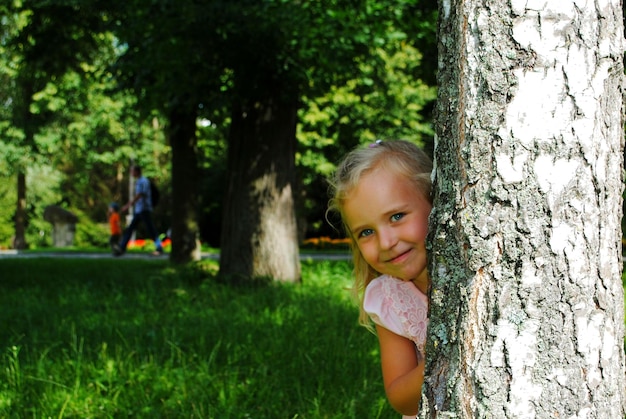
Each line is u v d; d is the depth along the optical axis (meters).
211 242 31.00
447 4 1.61
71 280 9.23
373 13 7.82
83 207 37.78
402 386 2.07
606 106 1.53
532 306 1.48
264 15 7.33
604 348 1.51
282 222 8.80
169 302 6.89
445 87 1.61
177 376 4.03
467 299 1.53
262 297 7.21
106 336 5.12
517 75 1.49
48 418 3.39
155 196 17.25
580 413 1.48
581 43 1.49
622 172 1.59
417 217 1.99
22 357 4.58
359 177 2.02
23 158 24.14
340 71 8.54
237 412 3.50
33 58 11.25
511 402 1.48
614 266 1.54
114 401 3.67
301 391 3.81
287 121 8.94
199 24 7.50
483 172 1.51
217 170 30.19
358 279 2.46
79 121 24.20
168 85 8.70
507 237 1.49
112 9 9.77
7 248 33.66
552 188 1.48
